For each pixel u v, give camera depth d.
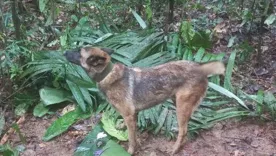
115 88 1.96
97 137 2.18
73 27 3.14
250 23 3.03
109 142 2.07
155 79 1.97
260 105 2.29
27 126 2.34
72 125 2.32
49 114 2.41
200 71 1.98
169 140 2.19
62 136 2.27
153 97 1.98
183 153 2.11
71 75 2.46
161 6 3.22
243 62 2.76
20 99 2.47
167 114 2.27
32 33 2.92
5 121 2.38
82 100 2.37
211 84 2.37
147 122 2.26
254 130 2.25
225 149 2.14
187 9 3.25
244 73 2.68
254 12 2.89
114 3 3.20
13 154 2.03
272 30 3.04
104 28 2.93
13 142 2.24
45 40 3.00
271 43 2.93
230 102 2.40
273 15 2.71
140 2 3.14
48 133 2.26
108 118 2.27
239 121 2.31
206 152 2.12
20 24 2.77
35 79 2.52
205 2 3.41
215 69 1.98
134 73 1.99
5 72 2.54
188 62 2.03
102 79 1.93
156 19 3.14
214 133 2.23
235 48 2.85
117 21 3.15
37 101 2.50
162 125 2.23
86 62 1.90
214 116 2.29
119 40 2.71
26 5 3.29
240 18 3.10
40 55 2.60
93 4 3.17
